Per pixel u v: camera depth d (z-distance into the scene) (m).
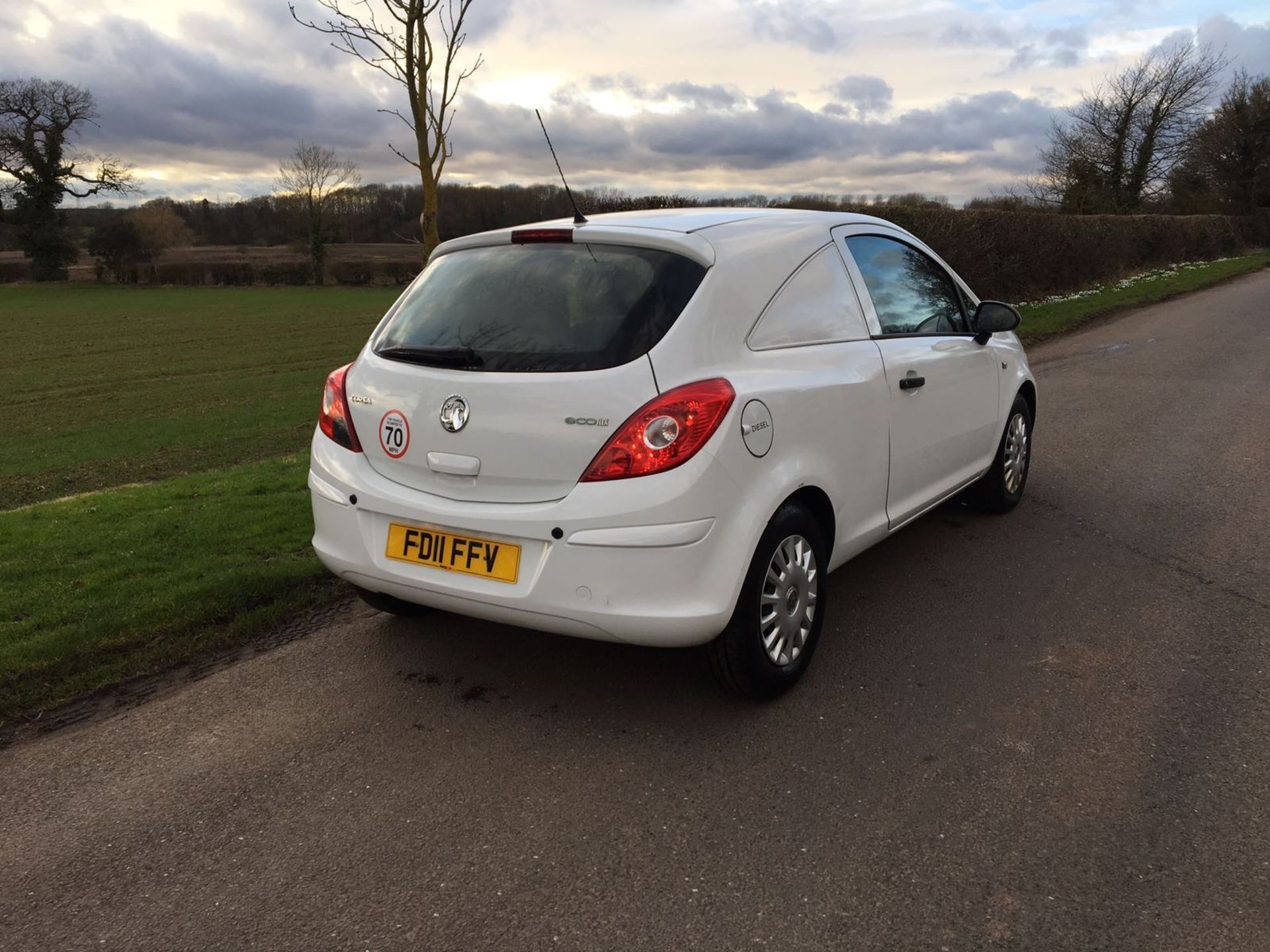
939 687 3.49
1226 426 7.92
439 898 2.41
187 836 2.69
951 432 4.54
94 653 3.86
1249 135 52.34
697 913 2.32
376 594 3.90
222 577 4.61
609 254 3.21
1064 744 3.07
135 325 39.06
